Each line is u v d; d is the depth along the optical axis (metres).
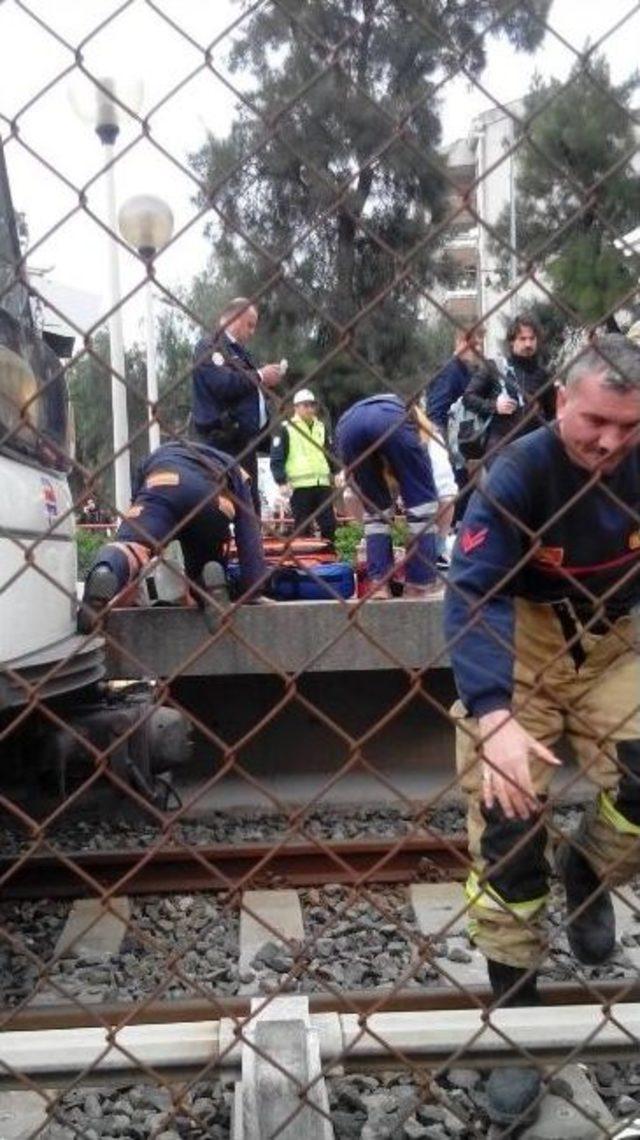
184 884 4.84
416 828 2.24
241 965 4.10
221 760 6.54
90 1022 2.96
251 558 5.69
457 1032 2.27
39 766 5.11
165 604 5.88
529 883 2.75
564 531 2.66
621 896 2.46
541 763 2.94
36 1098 2.97
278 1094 2.11
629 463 2.62
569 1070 2.94
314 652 5.88
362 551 7.24
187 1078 2.19
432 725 6.62
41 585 4.46
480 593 2.51
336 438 5.02
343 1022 2.31
